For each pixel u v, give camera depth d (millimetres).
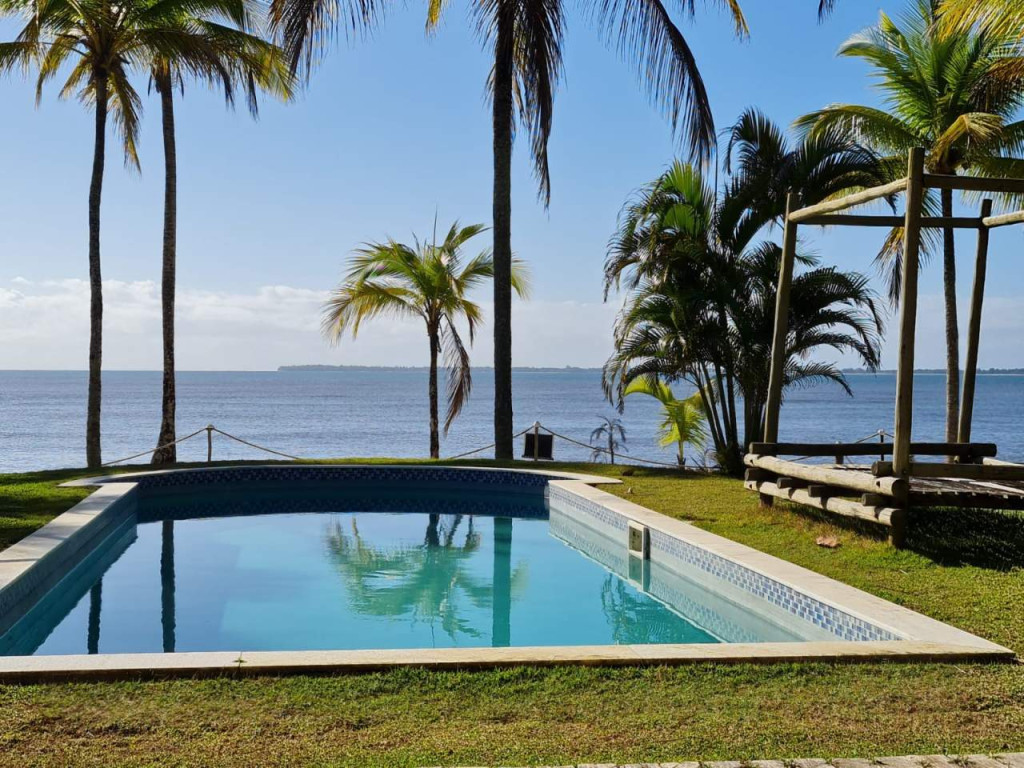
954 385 13992
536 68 12883
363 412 69250
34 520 8250
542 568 8586
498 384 14539
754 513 8797
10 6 12797
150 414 64375
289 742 3324
